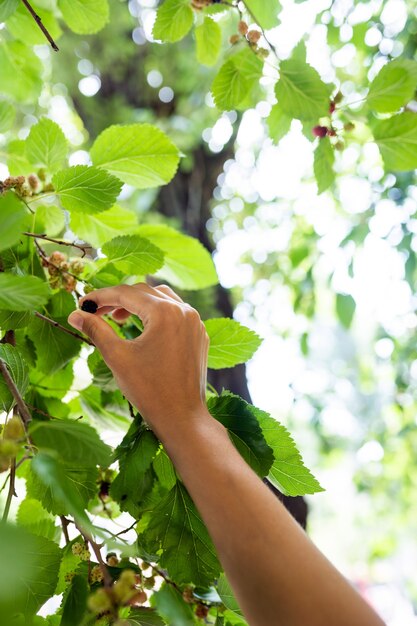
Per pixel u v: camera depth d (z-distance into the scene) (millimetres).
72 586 652
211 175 3277
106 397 918
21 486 924
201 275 1006
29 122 2938
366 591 5051
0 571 411
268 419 751
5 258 785
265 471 705
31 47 1068
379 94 890
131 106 3129
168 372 664
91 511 839
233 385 2408
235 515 572
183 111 3158
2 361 642
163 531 690
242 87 918
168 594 639
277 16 1014
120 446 722
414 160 920
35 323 827
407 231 2361
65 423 548
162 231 948
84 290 826
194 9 912
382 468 3545
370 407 3893
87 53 2896
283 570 539
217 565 689
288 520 572
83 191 774
